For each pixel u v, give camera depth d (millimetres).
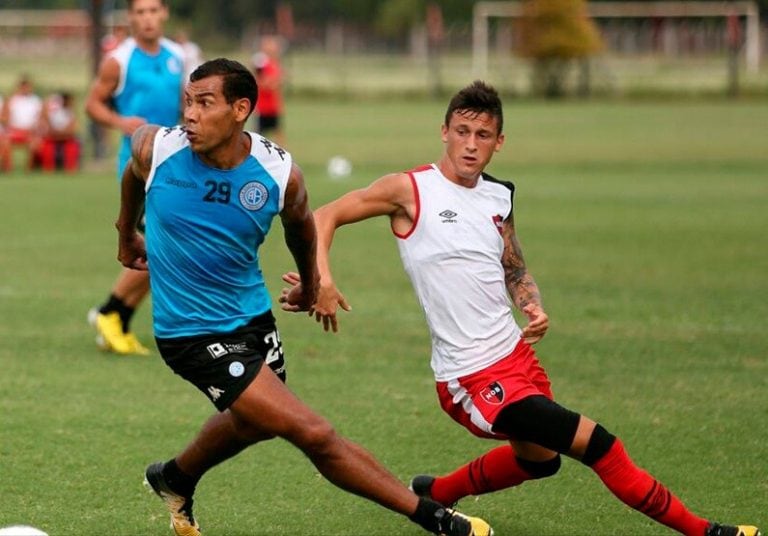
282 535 20500
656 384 30609
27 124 86438
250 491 22703
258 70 98000
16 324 37469
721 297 41875
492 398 18906
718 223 59750
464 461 24562
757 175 82125
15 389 29734
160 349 18484
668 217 61938
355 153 94750
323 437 17734
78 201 68750
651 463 24344
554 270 47062
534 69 174750
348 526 20953
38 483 22844
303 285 19156
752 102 158125
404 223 19781
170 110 35094
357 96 171250
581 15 171750
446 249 19312
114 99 34844
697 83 183250
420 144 102188
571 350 34188
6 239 54688
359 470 17938
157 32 34500
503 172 84375
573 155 94875
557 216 62406
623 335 36094
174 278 18047
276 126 99438
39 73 194500
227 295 18141
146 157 17891
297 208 18109
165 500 19859
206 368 17969
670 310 39688
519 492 22844
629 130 116438
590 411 28156
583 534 20625
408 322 38031
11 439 25547
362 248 52750
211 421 19141
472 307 19219
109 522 20875
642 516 21500
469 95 19312
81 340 35438
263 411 17688
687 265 48250
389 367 32344
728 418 27609
